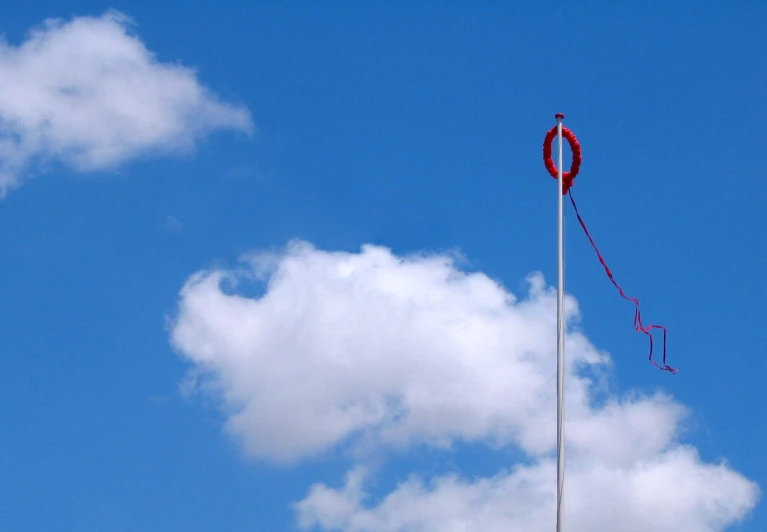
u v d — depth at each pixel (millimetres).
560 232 30328
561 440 27656
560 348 28672
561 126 31422
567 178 31438
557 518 26953
